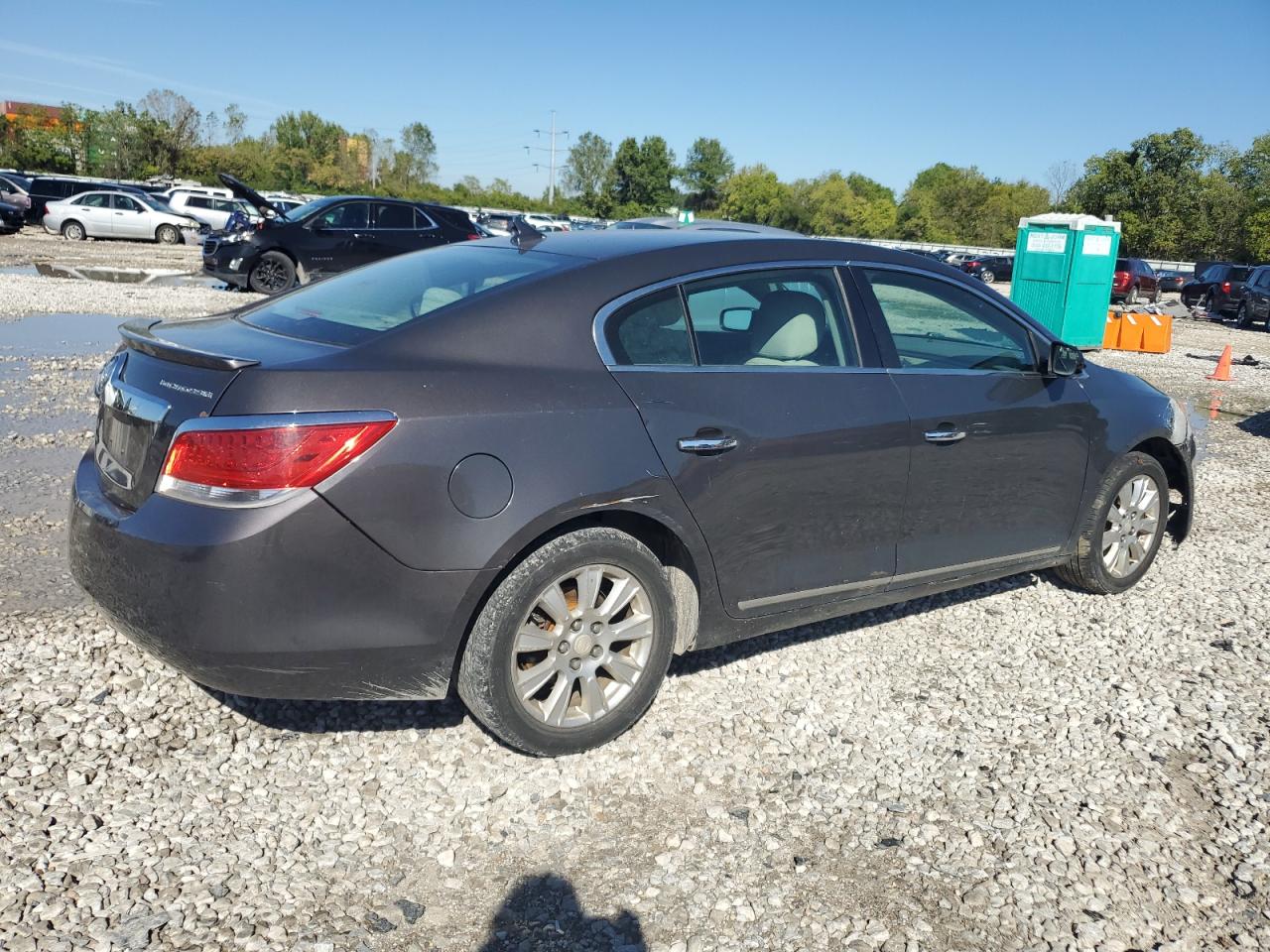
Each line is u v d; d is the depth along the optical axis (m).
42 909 2.39
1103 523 4.70
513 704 3.03
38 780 2.90
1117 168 62.41
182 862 2.61
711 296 3.51
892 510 3.83
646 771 3.17
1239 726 3.63
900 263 4.06
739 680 3.82
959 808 3.05
